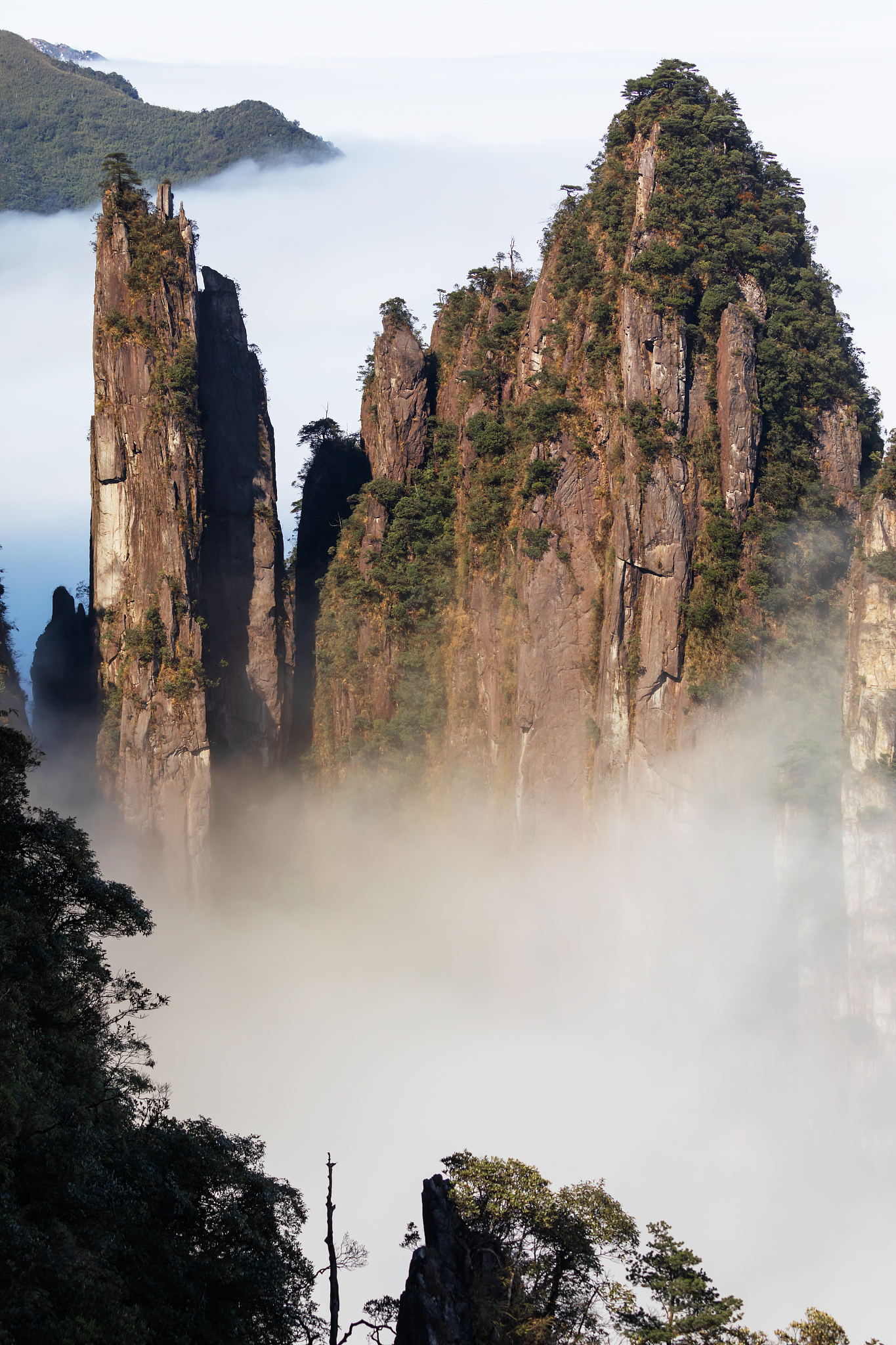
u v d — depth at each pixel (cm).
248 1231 4528
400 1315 4494
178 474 12300
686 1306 4497
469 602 12912
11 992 4516
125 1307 3831
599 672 11688
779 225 12288
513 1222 4725
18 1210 3859
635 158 12275
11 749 5291
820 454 11919
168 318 12469
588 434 11794
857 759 9862
